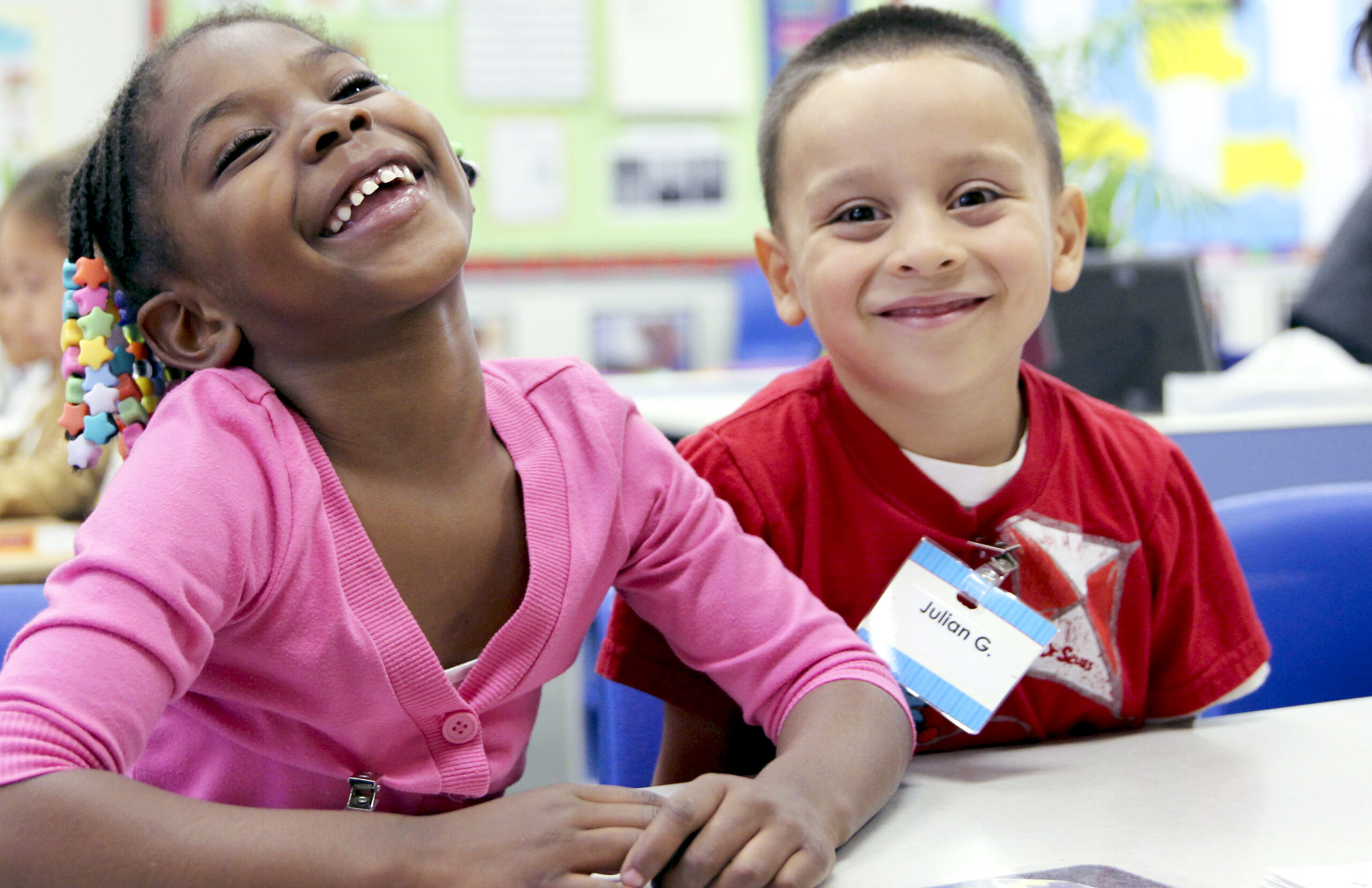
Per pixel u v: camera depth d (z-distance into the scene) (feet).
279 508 2.13
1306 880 1.73
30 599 2.89
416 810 2.33
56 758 1.72
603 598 2.58
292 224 2.11
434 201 2.24
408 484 2.29
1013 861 1.91
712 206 14.15
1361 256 8.54
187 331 2.33
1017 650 2.64
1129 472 3.10
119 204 2.30
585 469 2.50
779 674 2.45
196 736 2.31
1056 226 3.15
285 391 2.29
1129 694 3.10
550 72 13.80
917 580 2.81
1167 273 6.49
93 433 2.34
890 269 2.75
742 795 1.97
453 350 2.28
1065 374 6.54
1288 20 14.87
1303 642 3.63
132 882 1.69
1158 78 14.61
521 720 2.48
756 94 14.19
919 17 3.05
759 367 12.26
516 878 1.79
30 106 12.75
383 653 2.16
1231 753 2.41
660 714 3.44
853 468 3.01
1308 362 6.32
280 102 2.18
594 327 13.98
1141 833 2.00
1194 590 3.15
